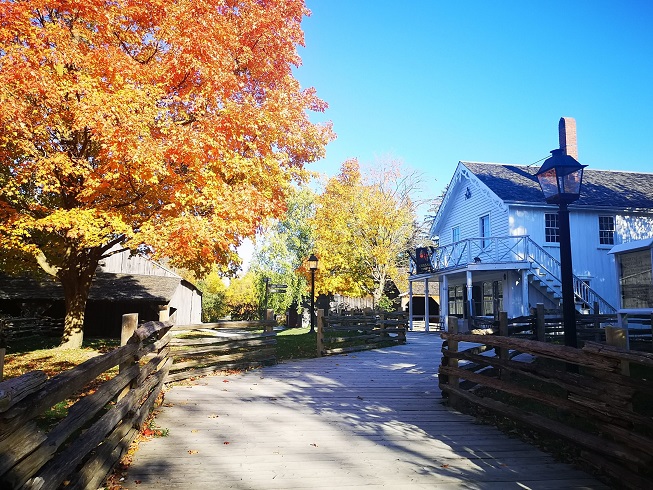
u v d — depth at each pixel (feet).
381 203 101.40
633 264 44.93
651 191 76.23
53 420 18.84
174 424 19.60
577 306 61.11
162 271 101.65
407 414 21.89
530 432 18.88
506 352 20.63
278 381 30.04
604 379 14.37
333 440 17.81
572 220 67.62
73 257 44.55
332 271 103.09
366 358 42.01
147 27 37.63
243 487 13.20
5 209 34.86
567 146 74.13
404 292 113.50
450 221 88.53
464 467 15.11
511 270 66.64
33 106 34.22
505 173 78.07
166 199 36.14
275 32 40.65
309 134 45.65
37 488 7.91
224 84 34.01
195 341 31.12
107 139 30.04
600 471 14.60
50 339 68.39
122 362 16.21
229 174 35.94
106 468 13.00
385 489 13.29
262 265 128.77
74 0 32.73
